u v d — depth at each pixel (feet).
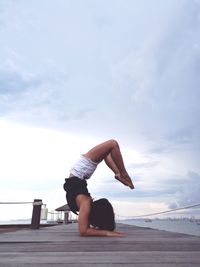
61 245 8.70
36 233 15.40
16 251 7.33
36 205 21.52
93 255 6.47
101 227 12.70
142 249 7.53
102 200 12.78
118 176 12.32
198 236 12.34
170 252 6.91
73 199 12.26
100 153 12.27
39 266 5.18
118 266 5.16
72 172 12.40
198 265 5.25
